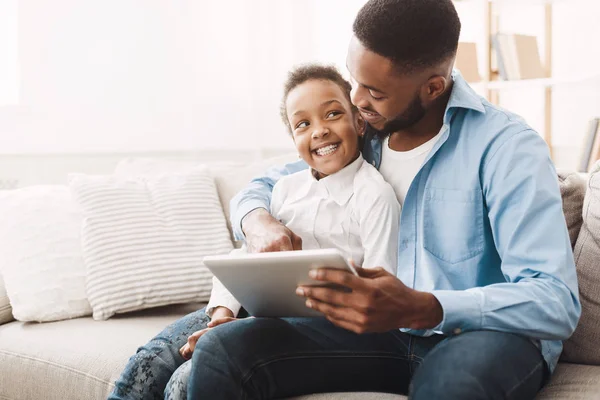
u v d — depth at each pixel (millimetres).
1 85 2482
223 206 2029
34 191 1957
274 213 1442
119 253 1810
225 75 3115
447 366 952
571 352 1266
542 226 1060
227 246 1906
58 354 1544
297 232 1370
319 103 1332
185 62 2969
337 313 1004
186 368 1177
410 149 1299
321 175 1398
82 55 2660
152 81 2861
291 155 2131
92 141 2697
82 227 1858
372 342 1172
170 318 1776
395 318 989
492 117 1187
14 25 2502
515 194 1096
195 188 1978
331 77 1365
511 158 1112
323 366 1159
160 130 2895
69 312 1780
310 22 3412
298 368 1148
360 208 1293
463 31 3758
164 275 1812
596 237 1265
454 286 1171
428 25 1120
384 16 1123
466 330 1041
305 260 972
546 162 1109
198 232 1905
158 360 1347
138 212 1889
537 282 1022
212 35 3062
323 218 1345
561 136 3645
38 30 2549
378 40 1127
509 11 3775
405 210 1239
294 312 1170
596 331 1240
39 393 1547
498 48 3207
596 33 3492
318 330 1168
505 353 969
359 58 1159
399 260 1239
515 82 3111
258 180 1576
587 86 3508
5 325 1801
